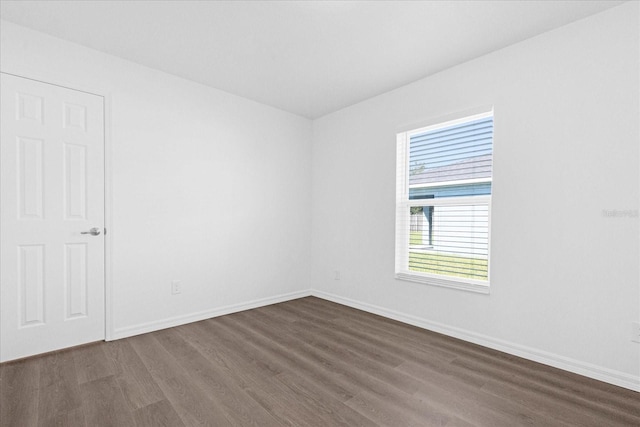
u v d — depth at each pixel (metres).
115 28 2.26
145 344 2.55
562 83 2.18
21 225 2.25
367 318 3.27
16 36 2.21
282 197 3.90
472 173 2.74
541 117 2.27
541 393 1.87
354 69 2.85
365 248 3.55
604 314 2.02
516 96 2.39
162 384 1.94
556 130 2.20
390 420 1.62
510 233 2.42
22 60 2.23
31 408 1.69
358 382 1.99
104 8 2.03
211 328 2.94
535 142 2.29
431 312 2.93
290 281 4.01
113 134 2.63
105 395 1.82
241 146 3.49
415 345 2.57
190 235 3.10
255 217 3.63
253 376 2.05
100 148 2.58
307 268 4.22
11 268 2.22
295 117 4.04
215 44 2.46
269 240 3.77
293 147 4.02
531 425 1.59
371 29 2.25
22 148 2.25
